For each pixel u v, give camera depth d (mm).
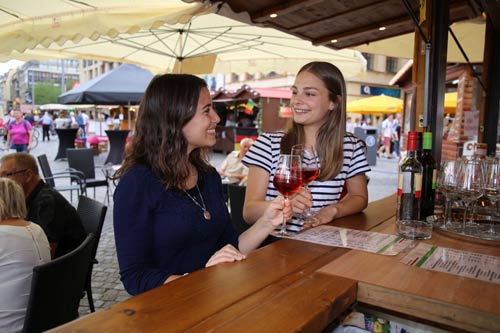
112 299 3510
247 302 827
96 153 15570
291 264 1094
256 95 16109
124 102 8945
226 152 18266
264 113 16375
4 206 1978
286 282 950
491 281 973
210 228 1532
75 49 5570
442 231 1473
